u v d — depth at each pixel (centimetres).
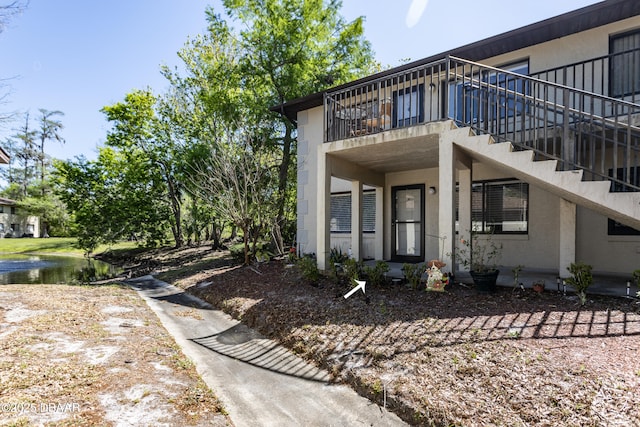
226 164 1115
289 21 1380
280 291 702
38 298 681
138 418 267
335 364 381
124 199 1831
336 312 525
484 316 446
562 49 714
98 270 1566
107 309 622
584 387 270
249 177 1106
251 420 288
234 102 1245
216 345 479
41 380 320
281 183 1359
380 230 1009
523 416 250
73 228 1862
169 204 2031
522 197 789
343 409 305
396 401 297
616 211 459
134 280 1142
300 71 1380
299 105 1096
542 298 514
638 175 635
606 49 671
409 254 981
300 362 413
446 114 621
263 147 1236
